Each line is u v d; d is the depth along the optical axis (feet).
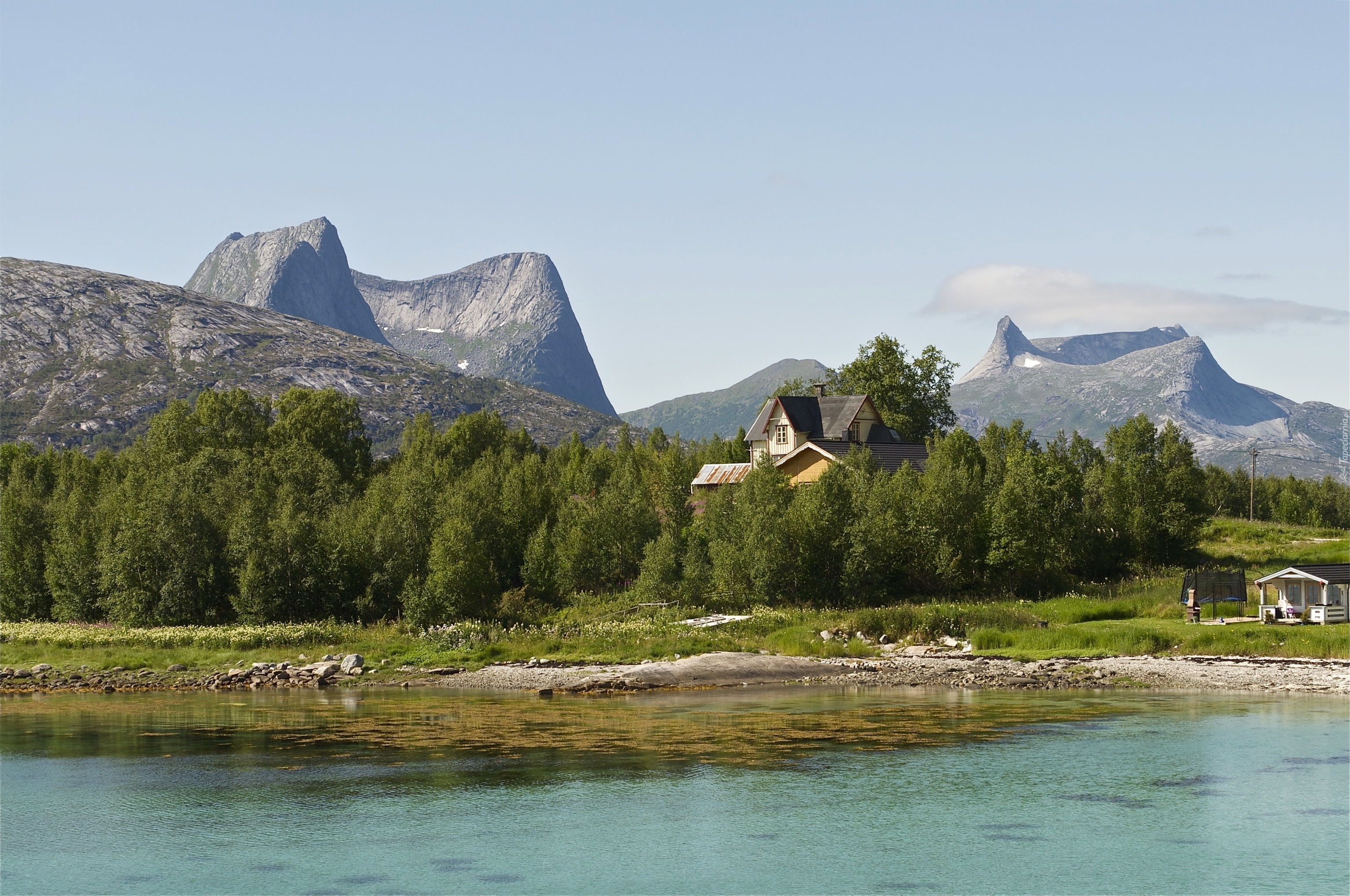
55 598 264.31
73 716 147.43
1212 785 103.96
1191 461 375.66
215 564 249.34
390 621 235.81
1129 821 93.81
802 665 182.29
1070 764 112.06
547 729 133.90
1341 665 169.27
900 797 101.40
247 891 80.07
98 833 93.25
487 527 269.03
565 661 191.11
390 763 115.96
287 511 255.91
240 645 210.38
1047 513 251.19
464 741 126.82
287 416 437.58
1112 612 219.41
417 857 86.89
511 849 88.48
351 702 158.71
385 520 249.75
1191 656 180.45
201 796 103.71
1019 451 318.65
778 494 266.36
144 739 130.11
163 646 213.46
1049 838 89.81
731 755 117.70
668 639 203.51
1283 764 111.34
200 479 328.70
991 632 197.77
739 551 243.19
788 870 83.15
